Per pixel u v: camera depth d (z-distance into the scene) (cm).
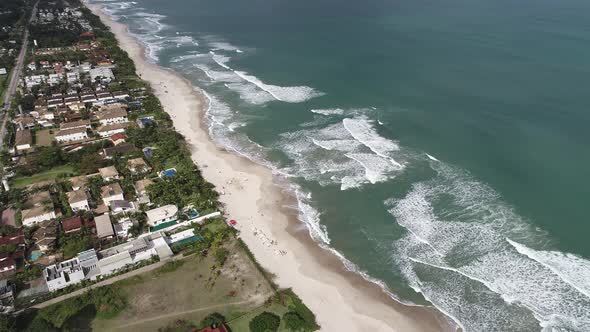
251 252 8138
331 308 7000
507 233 8256
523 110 12500
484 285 7288
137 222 8538
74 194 9025
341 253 8212
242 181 10325
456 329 6644
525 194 9206
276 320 6588
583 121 11750
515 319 6694
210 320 6481
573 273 7319
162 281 7388
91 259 7462
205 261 7856
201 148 11825
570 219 8462
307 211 9319
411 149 11119
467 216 8769
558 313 6700
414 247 8212
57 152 10762
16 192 9344
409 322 6769
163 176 10050
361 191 9800
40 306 6825
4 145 11438
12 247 7712
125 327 6531
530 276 7338
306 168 10769
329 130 12375
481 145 11006
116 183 9538
